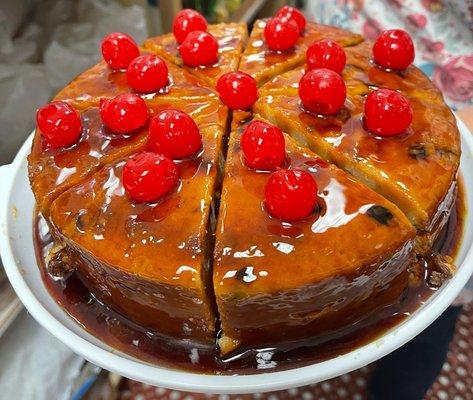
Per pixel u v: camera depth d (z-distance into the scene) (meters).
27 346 0.38
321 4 0.59
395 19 0.54
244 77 0.31
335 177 0.27
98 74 0.34
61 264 0.30
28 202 0.33
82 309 0.28
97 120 0.31
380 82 0.32
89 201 0.27
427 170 0.27
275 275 0.24
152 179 0.25
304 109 0.30
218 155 0.29
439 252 0.29
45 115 0.29
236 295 0.24
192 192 0.26
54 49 0.46
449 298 0.26
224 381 0.24
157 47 0.37
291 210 0.24
